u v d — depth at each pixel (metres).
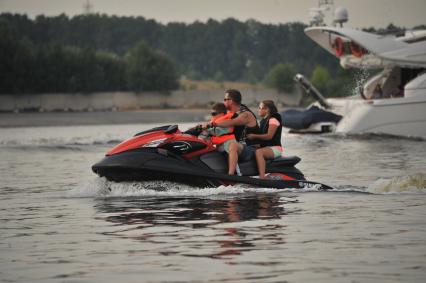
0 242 23.36
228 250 21.44
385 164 50.69
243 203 30.77
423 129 76.44
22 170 50.25
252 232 24.19
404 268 19.00
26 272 19.27
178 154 34.25
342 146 68.25
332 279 18.06
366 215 27.45
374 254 20.66
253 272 18.81
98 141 83.62
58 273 19.08
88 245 22.61
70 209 30.36
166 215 27.98
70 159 60.34
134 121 151.62
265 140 35.75
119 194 34.50
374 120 76.88
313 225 25.39
